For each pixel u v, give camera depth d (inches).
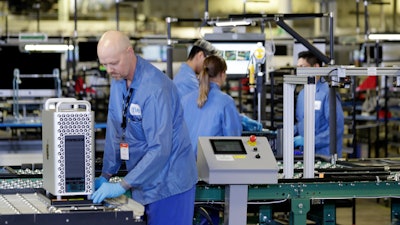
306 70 269.1
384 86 597.3
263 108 410.9
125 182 207.6
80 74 584.1
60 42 568.4
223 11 769.6
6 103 555.8
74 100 202.7
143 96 215.2
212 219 293.6
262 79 398.9
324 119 363.3
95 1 740.0
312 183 266.7
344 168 297.3
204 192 260.2
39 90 543.8
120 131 226.7
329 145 353.7
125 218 187.8
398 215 315.9
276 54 594.6
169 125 215.2
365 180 269.3
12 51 545.6
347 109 571.8
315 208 305.4
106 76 549.0
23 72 546.9
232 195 252.8
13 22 714.2
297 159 331.0
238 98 587.8
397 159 333.7
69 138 198.5
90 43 570.9
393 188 271.9
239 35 410.3
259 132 363.9
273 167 251.3
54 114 196.9
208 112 296.0
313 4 778.2
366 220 461.4
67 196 203.0
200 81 299.1
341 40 714.8
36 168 301.7
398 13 792.9
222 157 252.7
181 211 228.2
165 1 758.5
